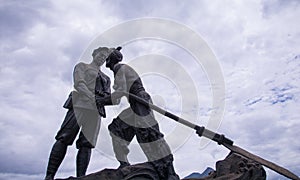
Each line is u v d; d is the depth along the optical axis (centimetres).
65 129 1138
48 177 1098
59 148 1122
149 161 1052
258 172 1031
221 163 1088
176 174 1057
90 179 1030
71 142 1143
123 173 1027
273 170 1054
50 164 1111
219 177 1034
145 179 1019
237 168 1053
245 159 1069
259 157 1077
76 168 1167
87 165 1170
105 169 1050
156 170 1037
